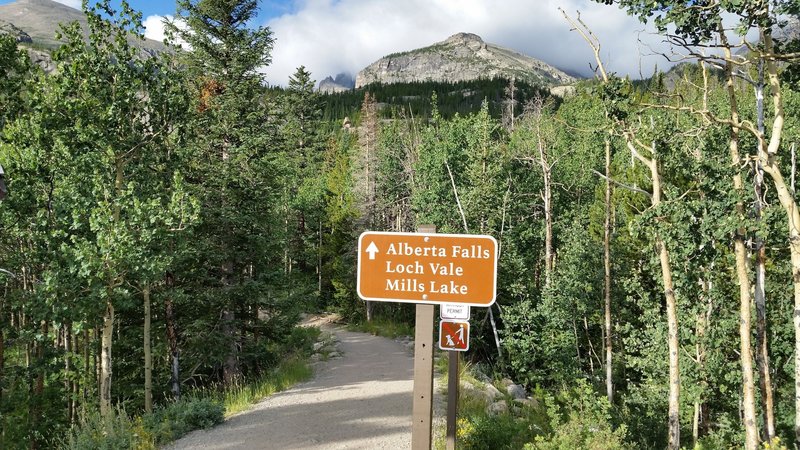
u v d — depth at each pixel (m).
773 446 9.66
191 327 19.53
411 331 36.44
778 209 13.66
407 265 5.52
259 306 21.45
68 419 20.66
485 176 32.03
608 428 9.62
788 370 19.81
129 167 16.28
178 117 16.53
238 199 19.98
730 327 19.23
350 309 44.31
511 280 32.41
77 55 14.84
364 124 52.78
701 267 18.38
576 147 39.34
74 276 13.76
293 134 64.88
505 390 19.56
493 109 98.00
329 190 53.72
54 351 18.47
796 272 13.52
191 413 12.01
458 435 10.35
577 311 28.58
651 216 14.73
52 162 15.30
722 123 13.82
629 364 23.28
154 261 13.69
